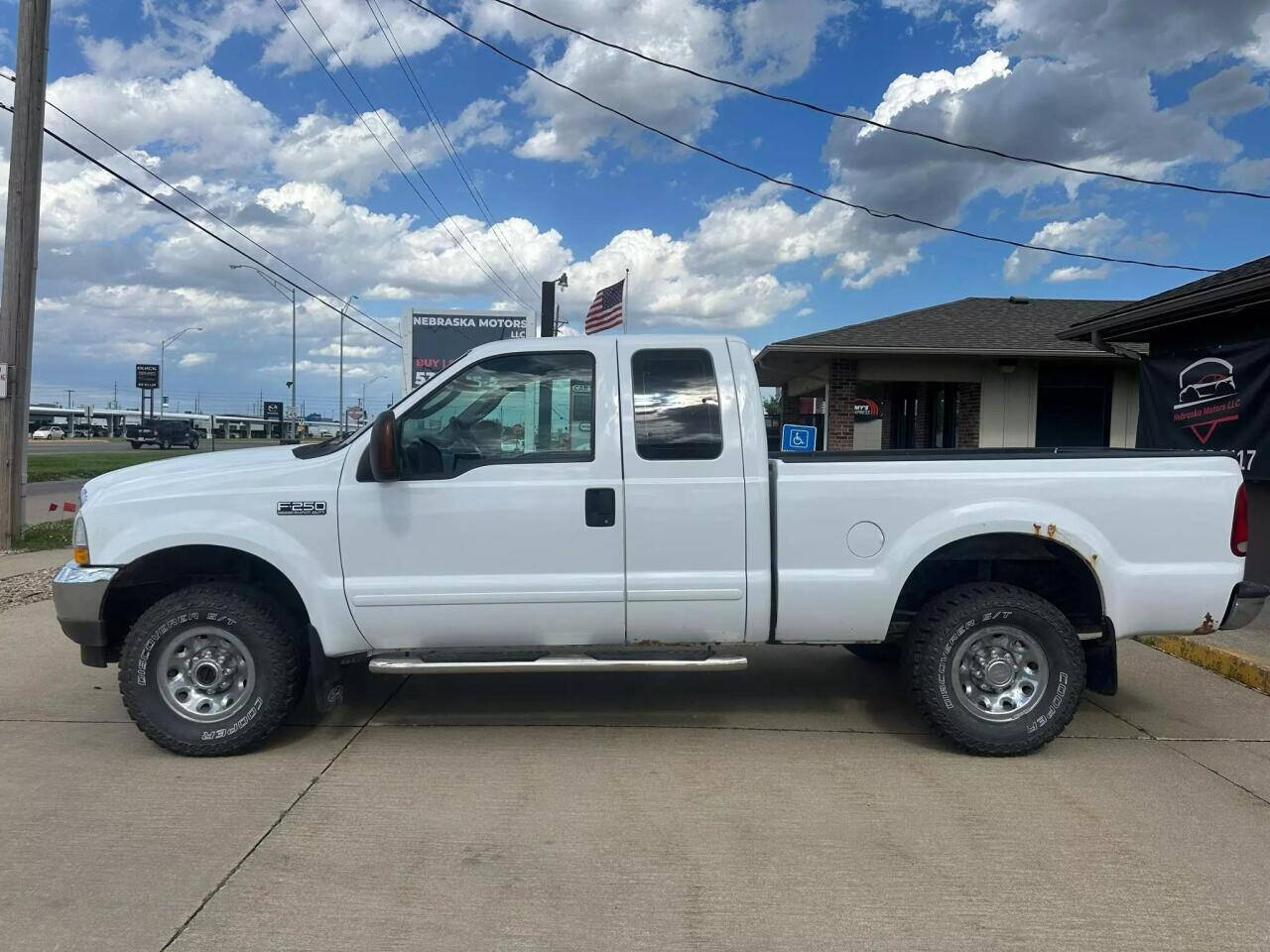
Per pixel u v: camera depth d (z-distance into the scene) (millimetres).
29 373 11602
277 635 4336
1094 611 4508
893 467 4359
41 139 11414
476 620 4328
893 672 5945
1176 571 4363
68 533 12883
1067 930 2916
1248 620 4438
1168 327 8602
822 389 18078
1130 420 15227
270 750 4504
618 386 4363
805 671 5973
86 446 60781
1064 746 4605
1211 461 4410
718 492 4301
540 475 4297
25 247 11367
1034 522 4312
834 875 3277
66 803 3852
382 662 4336
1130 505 4359
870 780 4145
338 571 4297
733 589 4332
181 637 4305
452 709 5160
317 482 4293
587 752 4500
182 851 3430
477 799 3920
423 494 4273
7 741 4605
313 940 2854
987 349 14250
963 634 4344
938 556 4543
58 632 6988
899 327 15711
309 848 3463
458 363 4395
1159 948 2820
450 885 3199
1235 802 3914
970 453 4836
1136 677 5816
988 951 2805
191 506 4273
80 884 3182
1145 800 3930
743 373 4387
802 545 4344
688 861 3381
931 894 3139
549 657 4406
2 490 11305
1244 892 3154
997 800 3926
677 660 4340
